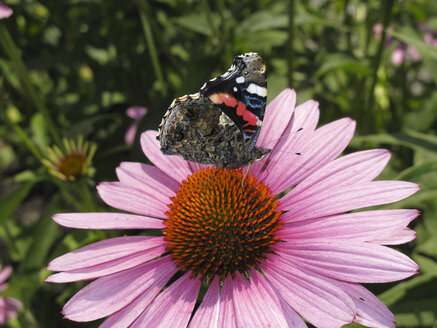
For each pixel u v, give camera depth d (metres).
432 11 0.28
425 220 0.18
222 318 0.11
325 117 0.29
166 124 0.14
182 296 0.12
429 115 0.25
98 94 0.30
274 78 0.21
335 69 0.20
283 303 0.11
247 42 0.24
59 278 0.12
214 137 0.14
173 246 0.13
